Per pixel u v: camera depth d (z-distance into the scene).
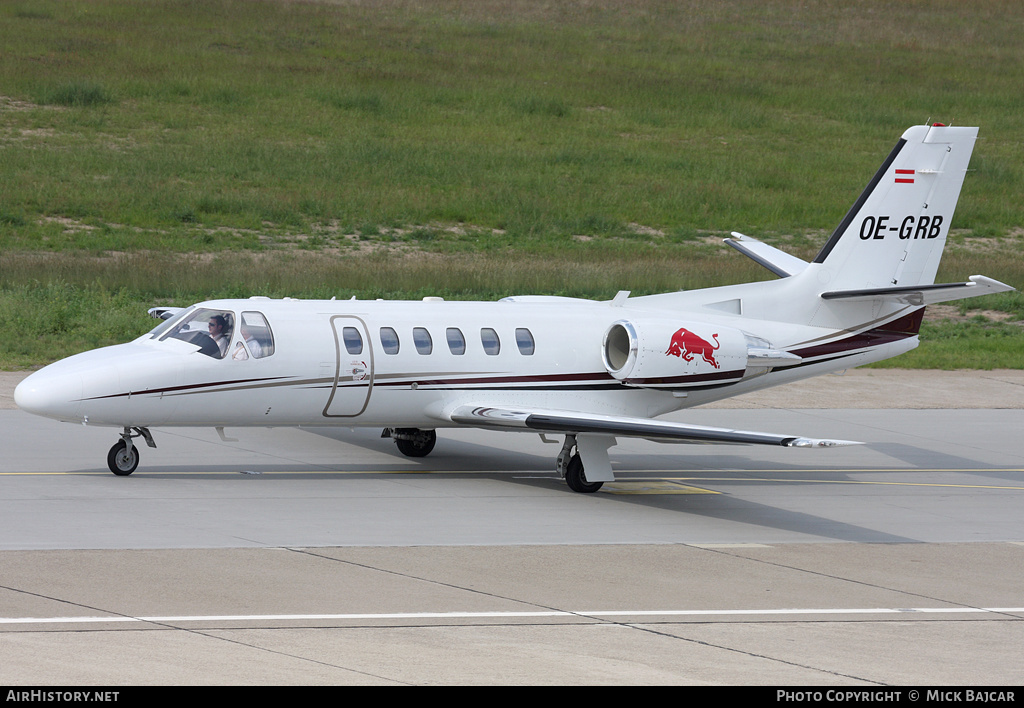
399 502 57.66
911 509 62.16
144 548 46.59
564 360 66.75
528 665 35.12
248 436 73.19
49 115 199.62
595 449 62.59
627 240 170.62
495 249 159.25
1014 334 129.62
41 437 69.31
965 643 39.34
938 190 75.12
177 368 59.00
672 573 46.81
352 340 62.56
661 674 34.78
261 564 45.09
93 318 106.81
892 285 75.25
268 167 185.25
